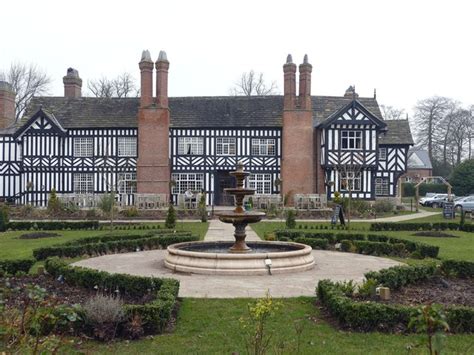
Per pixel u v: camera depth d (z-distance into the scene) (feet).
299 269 37.65
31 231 72.84
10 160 122.83
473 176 151.84
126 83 189.57
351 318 22.85
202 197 102.58
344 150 114.93
